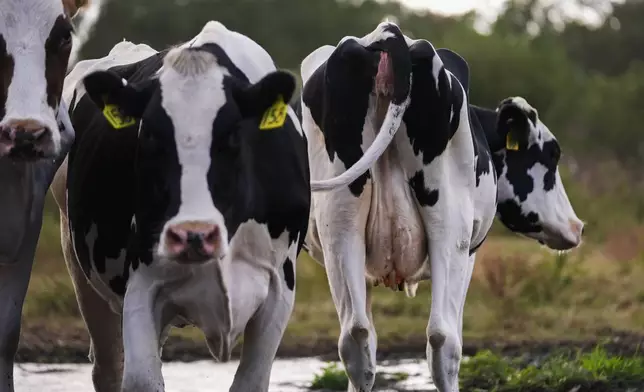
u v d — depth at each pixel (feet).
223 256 20.92
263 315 23.32
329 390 34.81
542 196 34.32
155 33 151.74
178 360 40.14
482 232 29.60
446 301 25.96
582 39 186.60
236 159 21.44
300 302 53.47
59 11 23.03
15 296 24.97
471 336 44.57
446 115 25.34
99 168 24.04
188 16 151.74
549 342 43.32
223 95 21.36
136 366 21.67
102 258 24.21
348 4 169.89
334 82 25.40
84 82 21.50
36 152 22.03
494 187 29.66
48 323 46.21
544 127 34.45
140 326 21.98
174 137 20.98
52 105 22.90
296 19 160.86
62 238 28.17
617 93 141.28
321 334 45.60
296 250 23.81
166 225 20.43
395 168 25.70
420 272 26.89
